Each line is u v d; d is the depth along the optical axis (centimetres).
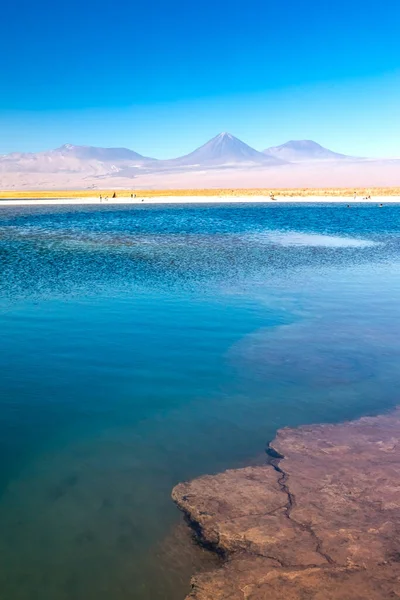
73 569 474
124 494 585
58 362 1007
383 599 428
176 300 1526
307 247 2764
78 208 6319
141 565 478
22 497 579
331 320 1332
